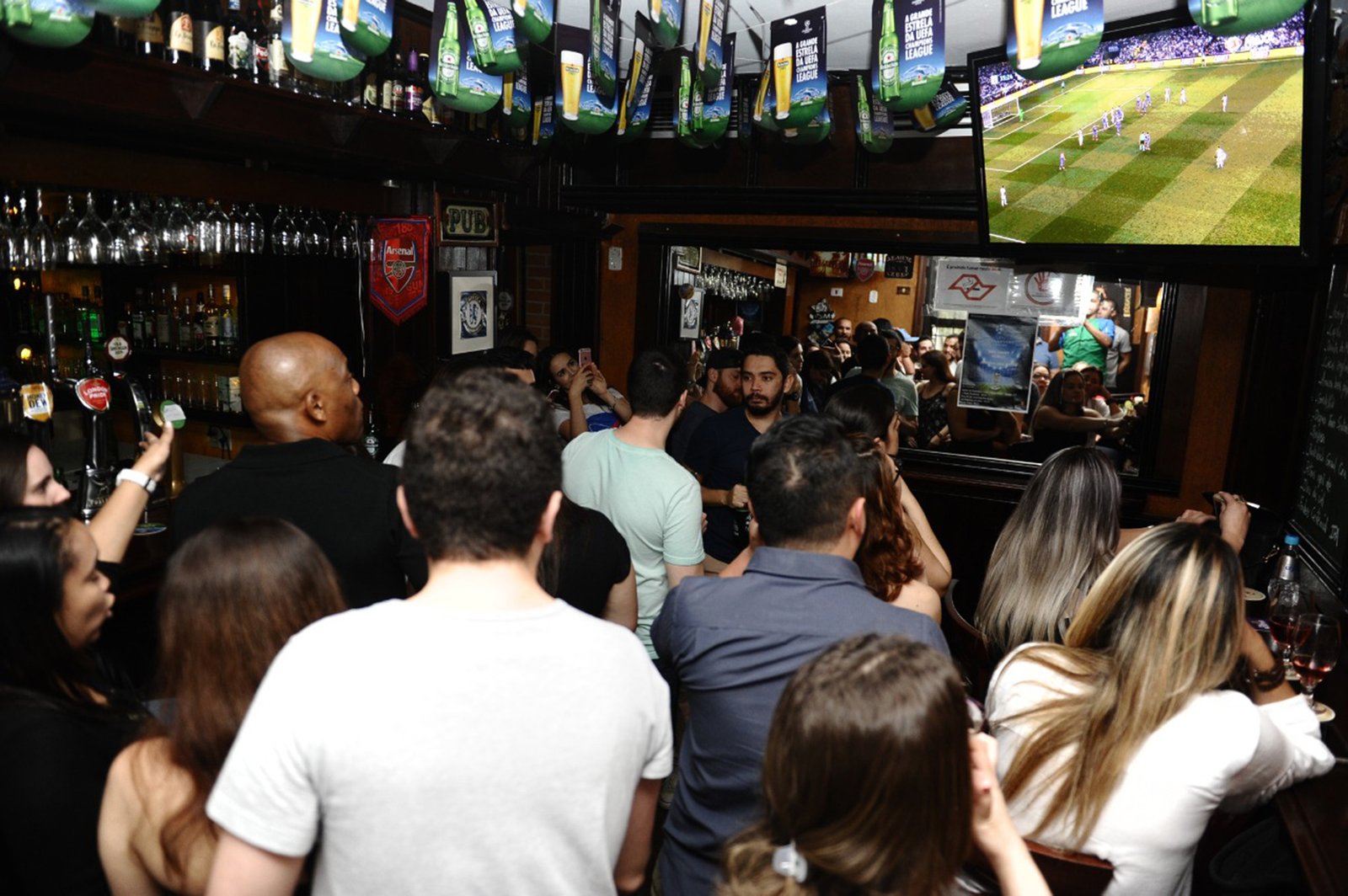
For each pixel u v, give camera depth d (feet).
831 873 2.86
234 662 3.79
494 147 13.46
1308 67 9.64
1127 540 9.50
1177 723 4.47
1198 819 4.48
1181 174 11.17
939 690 2.85
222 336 13.87
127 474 6.61
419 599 3.44
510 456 3.39
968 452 17.53
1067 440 16.76
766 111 12.23
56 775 3.85
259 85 9.70
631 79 12.44
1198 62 10.52
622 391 18.31
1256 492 12.67
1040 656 4.96
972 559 17.13
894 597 5.75
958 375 17.43
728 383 13.66
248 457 6.04
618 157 16.67
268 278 13.39
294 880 3.27
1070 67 8.80
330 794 3.13
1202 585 4.46
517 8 8.89
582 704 3.41
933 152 14.78
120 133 9.25
